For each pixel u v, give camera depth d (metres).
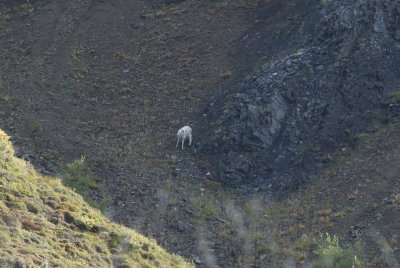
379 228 65.00
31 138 84.69
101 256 53.62
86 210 61.69
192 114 91.75
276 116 84.31
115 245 56.69
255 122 83.56
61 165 78.94
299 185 76.69
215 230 68.88
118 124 91.06
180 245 65.81
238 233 68.44
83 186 73.81
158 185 76.69
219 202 74.88
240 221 71.06
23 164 65.19
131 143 86.44
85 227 57.34
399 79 89.31
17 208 54.53
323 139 81.81
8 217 51.84
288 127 83.56
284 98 86.19
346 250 61.34
